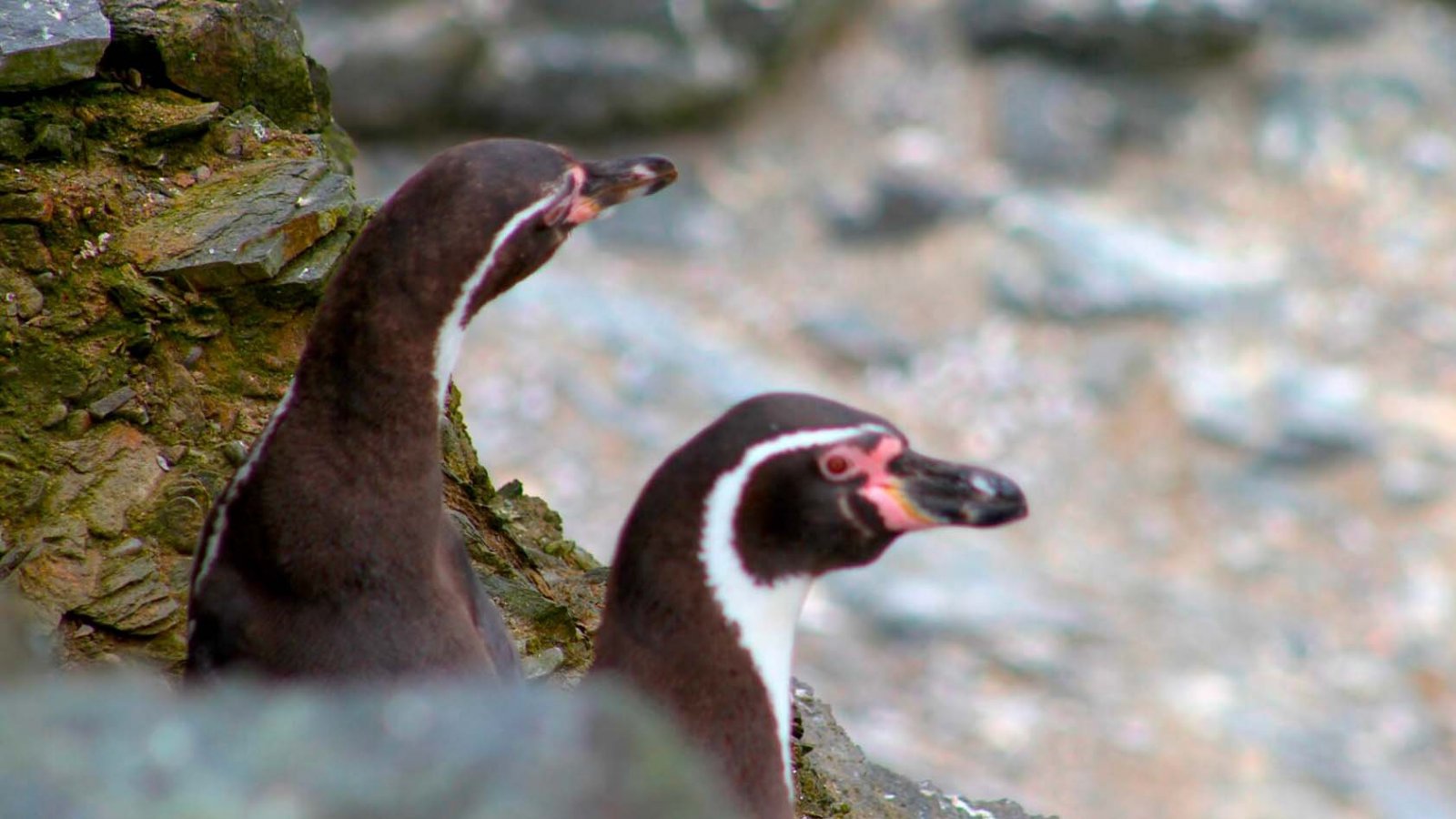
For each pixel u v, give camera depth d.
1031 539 24.89
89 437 7.58
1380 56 33.53
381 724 2.65
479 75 30.95
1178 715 21.30
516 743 2.66
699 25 31.84
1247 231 30.39
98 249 7.80
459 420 9.05
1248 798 20.12
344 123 30.70
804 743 8.52
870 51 33.31
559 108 31.33
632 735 2.78
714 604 5.55
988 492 5.53
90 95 8.20
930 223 30.17
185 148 8.34
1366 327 28.48
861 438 5.55
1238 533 25.27
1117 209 30.84
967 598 23.11
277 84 8.89
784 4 32.19
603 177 6.22
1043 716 21.03
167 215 8.03
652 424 25.00
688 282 28.97
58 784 2.54
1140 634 23.08
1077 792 20.03
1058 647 22.36
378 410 5.93
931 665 21.98
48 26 7.97
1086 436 26.84
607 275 28.86
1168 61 32.59
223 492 6.12
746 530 5.55
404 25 30.47
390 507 5.93
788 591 5.64
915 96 32.59
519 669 6.52
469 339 25.88
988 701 21.22
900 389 27.39
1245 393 27.19
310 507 5.88
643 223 30.08
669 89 31.56
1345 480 26.12
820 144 32.03
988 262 29.48
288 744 2.60
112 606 7.20
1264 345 28.12
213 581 5.97
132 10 8.51
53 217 7.76
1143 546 24.84
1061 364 27.86
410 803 2.56
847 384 27.45
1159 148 31.95
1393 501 25.77
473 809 2.56
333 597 5.86
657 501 5.61
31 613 7.00
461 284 5.96
